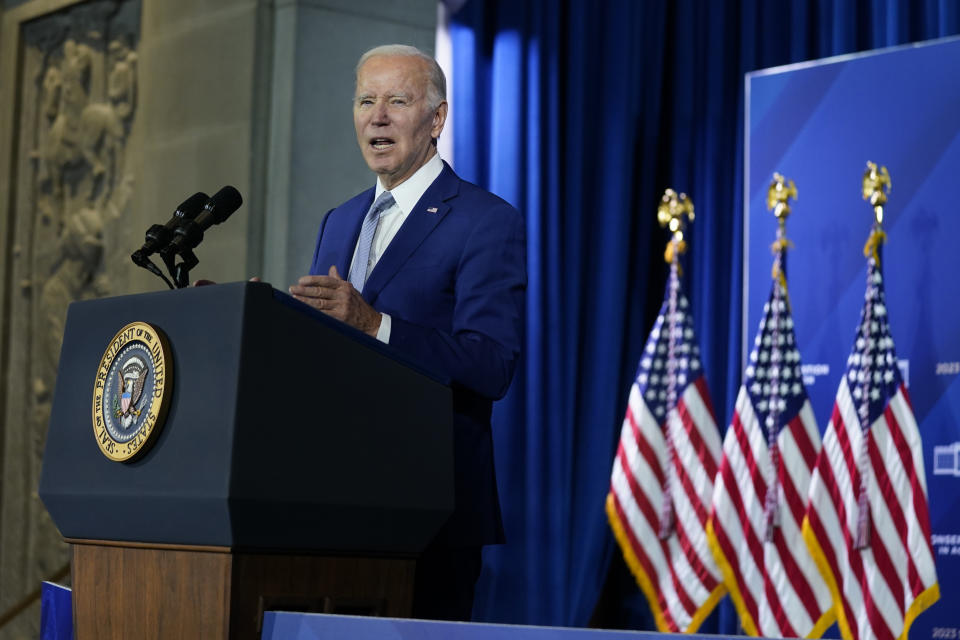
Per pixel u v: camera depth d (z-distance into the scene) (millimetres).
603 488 7699
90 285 7758
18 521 8070
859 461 5992
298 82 6082
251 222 6062
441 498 2109
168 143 6629
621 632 1524
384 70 2809
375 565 2070
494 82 8125
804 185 6465
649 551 6902
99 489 1991
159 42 6824
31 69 8406
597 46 8117
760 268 6570
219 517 1823
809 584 6223
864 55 6324
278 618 1793
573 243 7953
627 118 7914
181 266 2367
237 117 6203
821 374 6355
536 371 7770
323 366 1955
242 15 6246
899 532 5859
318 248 2998
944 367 5949
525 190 7984
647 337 7941
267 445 1855
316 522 1930
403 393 2072
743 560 6375
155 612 1947
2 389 8289
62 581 7156
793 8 7441
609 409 7750
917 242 6086
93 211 7766
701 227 7684
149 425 1908
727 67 7766
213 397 1856
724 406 7547
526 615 7648
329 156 6137
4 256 8383
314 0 6156
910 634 5906
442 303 2666
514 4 8125
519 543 7773
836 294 6344
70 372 2139
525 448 7820
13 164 8422
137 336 1978
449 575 2559
